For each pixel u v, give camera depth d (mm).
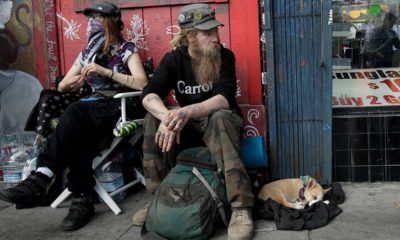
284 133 3545
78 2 3797
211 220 2664
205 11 2938
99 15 3391
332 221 2861
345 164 3576
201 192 2670
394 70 3545
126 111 3332
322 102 3461
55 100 3436
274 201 3006
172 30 3727
